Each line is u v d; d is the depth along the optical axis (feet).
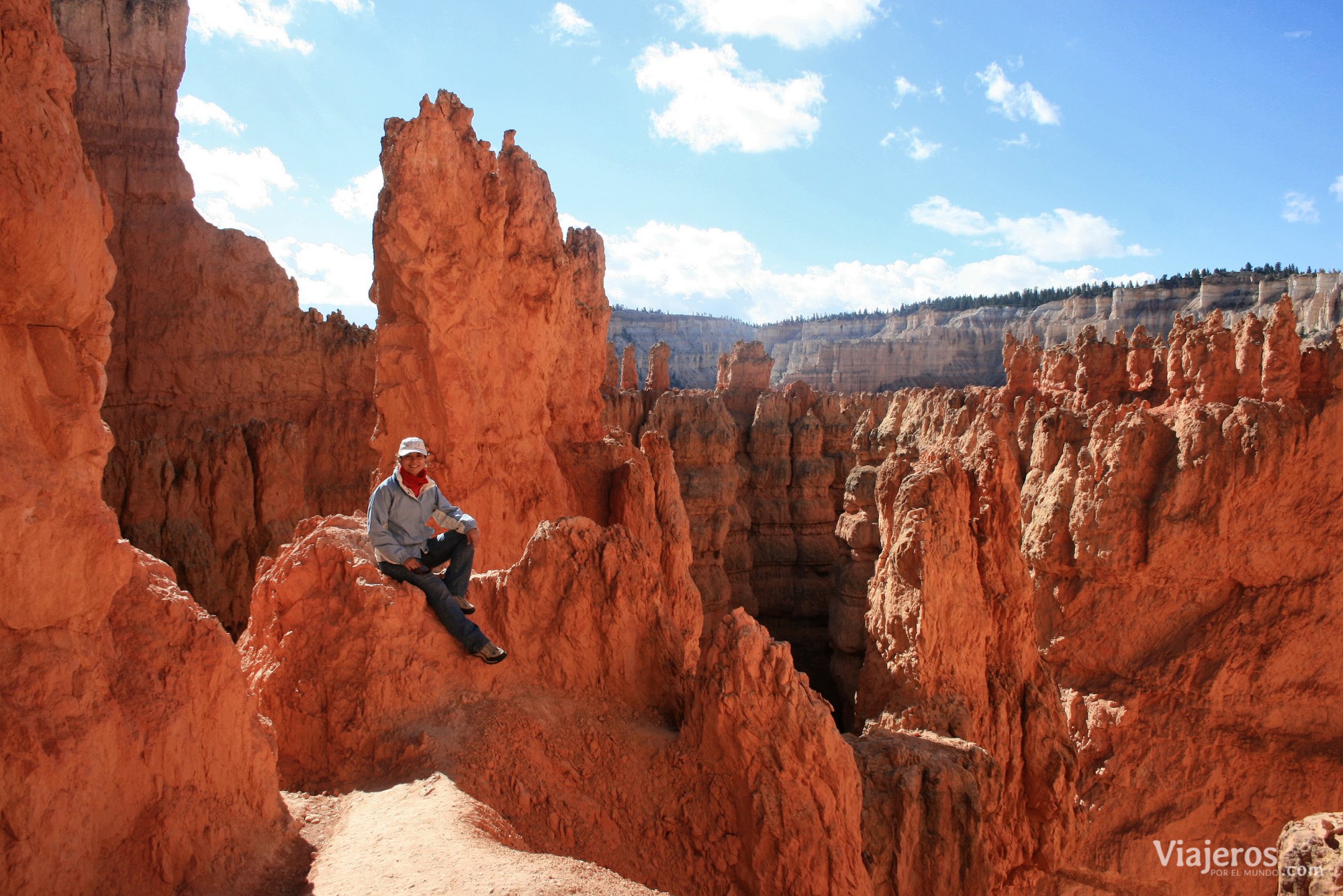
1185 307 341.21
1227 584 76.59
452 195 43.50
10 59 15.39
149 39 95.40
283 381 97.30
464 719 25.77
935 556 46.34
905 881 37.47
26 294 15.88
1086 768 76.38
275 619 27.32
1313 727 72.28
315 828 21.84
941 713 45.11
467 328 43.50
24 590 15.72
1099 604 80.18
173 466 78.84
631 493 53.42
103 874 16.88
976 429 105.60
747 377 161.48
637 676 29.89
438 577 27.53
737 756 26.09
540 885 18.70
